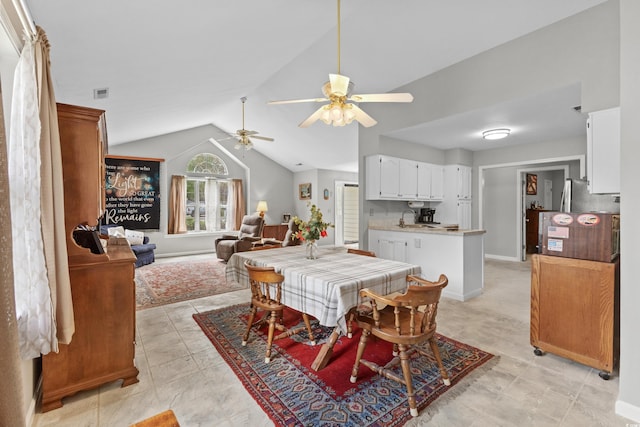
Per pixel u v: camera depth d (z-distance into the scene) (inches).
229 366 85.5
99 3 70.0
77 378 70.9
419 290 68.0
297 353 92.8
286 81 179.2
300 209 334.0
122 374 76.0
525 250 247.9
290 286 89.0
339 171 334.3
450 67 141.6
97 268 73.4
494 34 117.9
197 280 181.8
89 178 72.1
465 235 142.9
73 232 76.1
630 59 64.2
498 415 65.7
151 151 257.0
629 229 65.0
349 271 88.9
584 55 103.0
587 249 83.0
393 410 67.2
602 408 67.9
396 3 107.3
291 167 330.3
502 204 248.8
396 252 171.2
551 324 88.7
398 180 190.7
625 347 65.4
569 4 101.0
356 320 80.4
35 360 70.6
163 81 134.3
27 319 58.9
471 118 146.3
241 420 64.9
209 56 121.7
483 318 120.3
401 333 71.7
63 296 61.9
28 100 56.8
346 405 69.0
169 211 270.1
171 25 89.4
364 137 185.9
